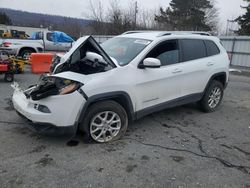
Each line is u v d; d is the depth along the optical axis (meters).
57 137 4.37
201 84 5.72
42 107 3.86
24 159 3.68
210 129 5.14
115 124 4.33
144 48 4.67
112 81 4.11
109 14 35.19
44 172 3.40
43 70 8.67
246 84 11.07
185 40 5.41
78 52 4.18
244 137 4.84
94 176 3.37
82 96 3.84
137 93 4.47
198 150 4.21
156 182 3.31
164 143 4.39
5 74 8.76
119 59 4.59
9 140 4.22
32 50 14.86
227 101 7.43
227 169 3.70
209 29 45.84
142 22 38.88
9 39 14.50
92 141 4.20
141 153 4.00
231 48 20.36
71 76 4.00
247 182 3.42
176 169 3.62
